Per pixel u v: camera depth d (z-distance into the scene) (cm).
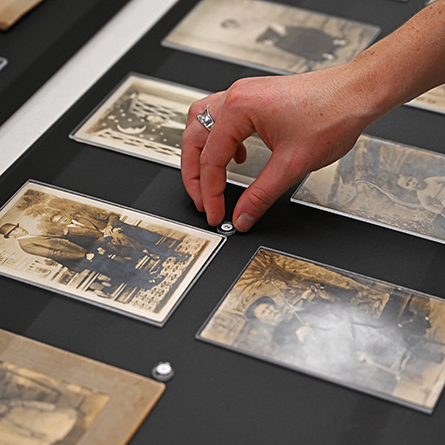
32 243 83
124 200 90
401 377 70
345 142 81
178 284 79
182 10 128
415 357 71
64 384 68
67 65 116
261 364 71
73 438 64
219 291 78
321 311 76
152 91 109
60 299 77
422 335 73
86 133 101
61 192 91
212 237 85
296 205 90
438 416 67
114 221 87
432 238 85
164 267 81
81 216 87
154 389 68
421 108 106
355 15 126
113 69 114
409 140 100
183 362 71
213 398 68
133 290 78
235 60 115
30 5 128
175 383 69
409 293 78
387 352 72
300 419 67
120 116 104
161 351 72
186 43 119
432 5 78
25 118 105
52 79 113
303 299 77
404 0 129
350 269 81
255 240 85
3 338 73
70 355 71
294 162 80
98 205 89
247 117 80
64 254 82
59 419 65
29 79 113
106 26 125
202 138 85
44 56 118
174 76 112
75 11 129
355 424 67
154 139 100
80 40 121
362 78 79
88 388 68
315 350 72
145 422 66
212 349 72
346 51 117
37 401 67
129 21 126
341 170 94
